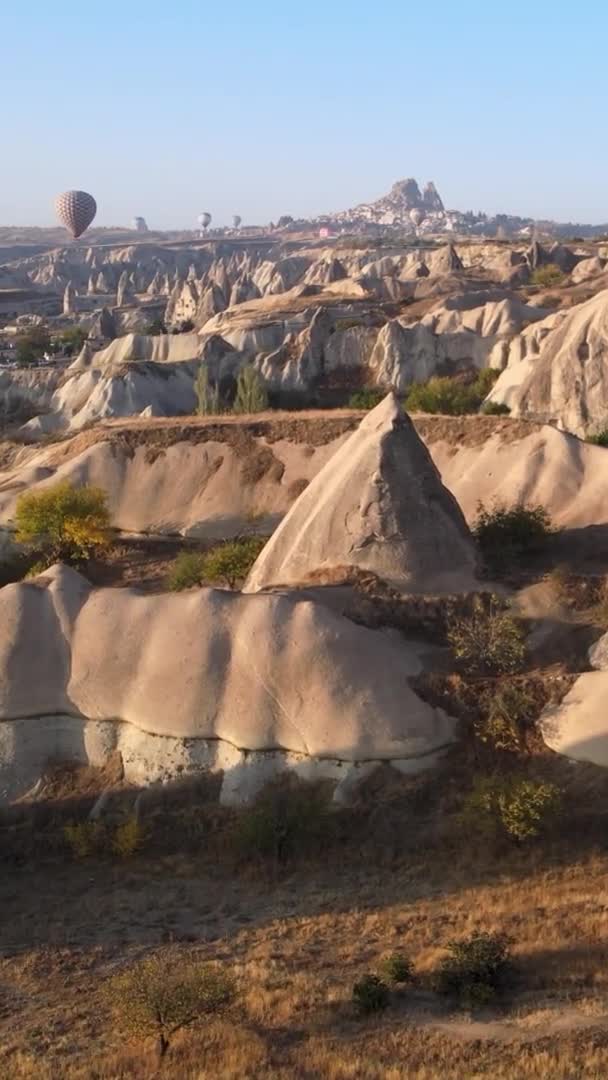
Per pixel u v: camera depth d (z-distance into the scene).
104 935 27.25
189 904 28.70
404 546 39.44
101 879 30.42
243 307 132.50
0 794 34.22
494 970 23.55
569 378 69.25
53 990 24.64
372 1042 21.59
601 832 29.62
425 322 102.31
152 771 33.75
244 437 58.12
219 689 34.00
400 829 30.80
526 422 51.69
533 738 32.44
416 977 23.89
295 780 32.59
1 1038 22.72
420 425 54.59
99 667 35.19
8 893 29.95
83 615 36.09
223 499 56.34
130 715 34.56
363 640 34.22
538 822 29.47
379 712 32.78
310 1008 23.03
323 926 26.92
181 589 47.19
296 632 34.00
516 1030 21.61
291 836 30.58
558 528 44.81
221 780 33.22
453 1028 21.94
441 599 37.44
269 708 33.34
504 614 36.94
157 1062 21.44
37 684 35.44
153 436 59.78
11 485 60.91
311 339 94.94
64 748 35.16
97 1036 22.64
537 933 25.31
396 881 28.94
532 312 98.25
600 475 47.06
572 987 23.02
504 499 48.44
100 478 59.00
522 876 28.39
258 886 29.39
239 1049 21.59
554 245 164.62
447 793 31.59
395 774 32.12
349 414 58.41
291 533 42.56
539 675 34.12
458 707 33.28
